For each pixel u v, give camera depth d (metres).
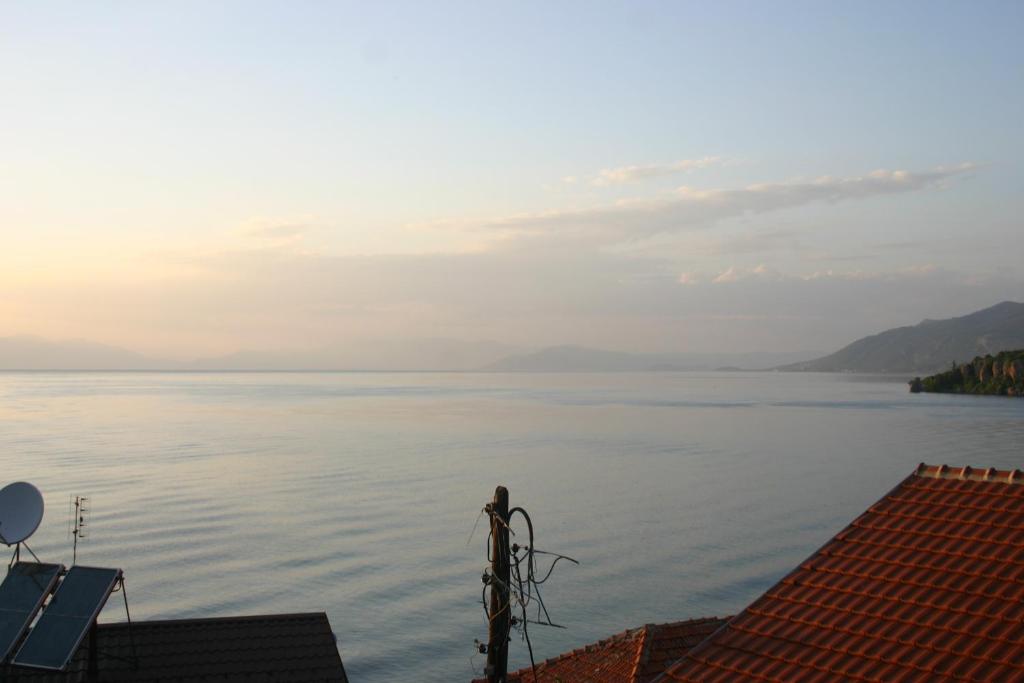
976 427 160.50
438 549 58.16
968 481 15.87
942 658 12.07
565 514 72.00
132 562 53.56
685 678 13.66
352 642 40.09
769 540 61.56
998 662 11.63
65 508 71.50
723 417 193.62
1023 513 14.49
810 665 12.90
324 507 73.75
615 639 24.52
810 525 66.94
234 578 50.31
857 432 151.75
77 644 18.39
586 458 113.06
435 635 41.09
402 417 190.88
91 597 19.41
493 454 117.25
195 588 48.16
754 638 14.02
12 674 19.52
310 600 46.34
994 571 13.39
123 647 22.09
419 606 45.47
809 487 87.25
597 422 177.75
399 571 52.25
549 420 183.62
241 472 95.69
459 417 191.62
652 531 64.81
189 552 56.41
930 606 13.18
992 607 12.68
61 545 57.81
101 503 73.88
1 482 85.25
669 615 44.50
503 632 12.68
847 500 78.81
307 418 185.88
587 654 24.22
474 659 38.03
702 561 55.44
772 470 101.12
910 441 134.62
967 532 14.52
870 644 12.85
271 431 151.88
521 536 63.16
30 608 19.25
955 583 13.45
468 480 91.44
